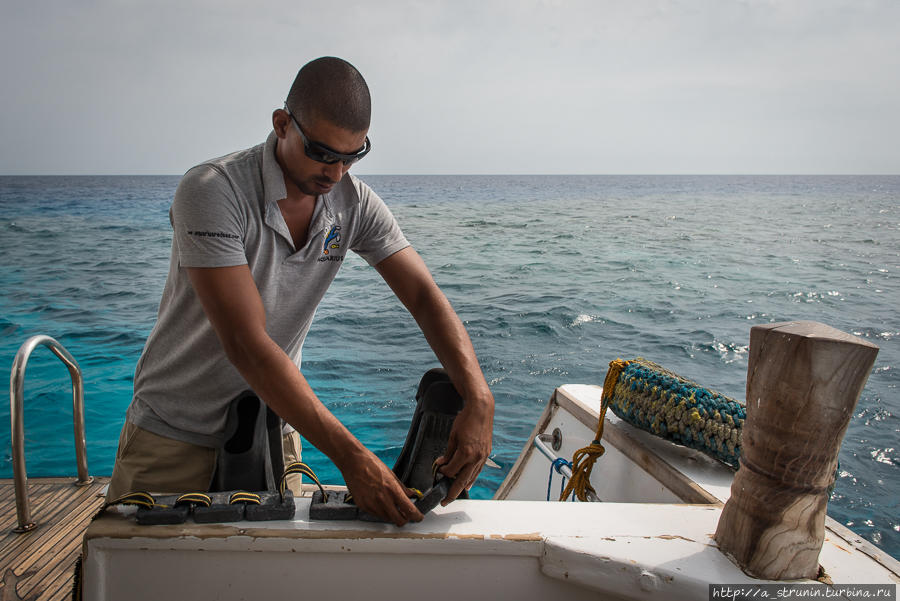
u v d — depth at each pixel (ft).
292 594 4.11
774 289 43.19
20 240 71.10
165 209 126.72
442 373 4.98
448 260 57.26
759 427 3.93
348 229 5.99
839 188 315.37
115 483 6.23
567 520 4.40
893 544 13.14
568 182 470.39
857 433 18.57
